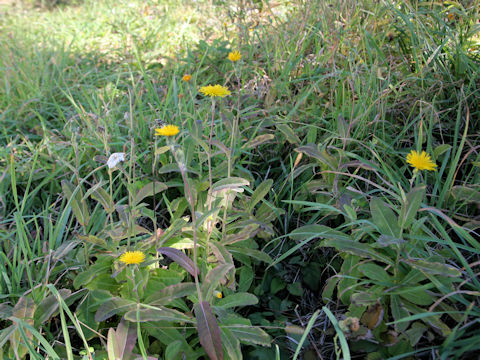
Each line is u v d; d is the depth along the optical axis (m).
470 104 2.13
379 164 1.99
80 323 1.57
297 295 1.80
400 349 1.39
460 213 1.76
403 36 2.55
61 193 2.35
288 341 1.62
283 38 2.99
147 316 1.40
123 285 1.64
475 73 2.03
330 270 1.83
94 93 3.24
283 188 2.16
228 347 1.40
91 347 1.52
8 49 4.48
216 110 2.74
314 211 2.00
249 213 1.87
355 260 1.62
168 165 2.00
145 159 2.34
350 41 2.60
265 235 1.95
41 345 1.55
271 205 1.95
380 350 1.41
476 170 1.84
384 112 2.12
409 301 1.45
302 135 2.34
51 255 1.72
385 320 1.46
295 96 2.53
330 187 1.94
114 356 1.37
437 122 2.13
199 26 4.43
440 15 2.54
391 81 2.39
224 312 1.47
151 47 4.36
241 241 1.91
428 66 2.29
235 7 3.92
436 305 1.40
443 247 1.63
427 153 1.87
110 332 1.39
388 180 1.94
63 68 4.00
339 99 2.34
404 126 2.07
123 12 5.58
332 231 1.71
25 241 1.84
